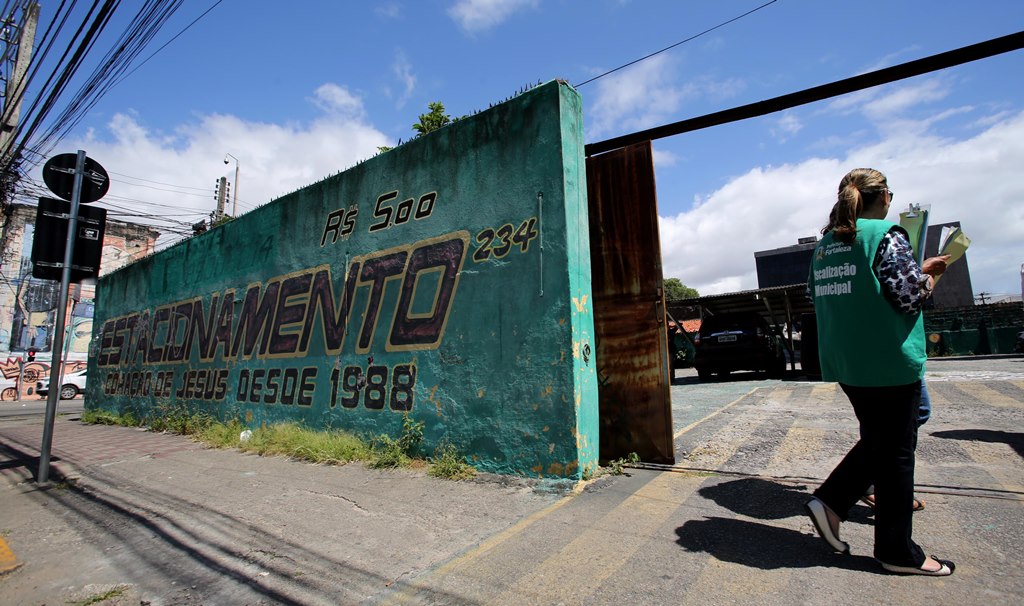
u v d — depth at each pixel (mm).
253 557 3074
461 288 5008
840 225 2432
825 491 2465
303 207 7254
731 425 5633
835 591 2135
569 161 4492
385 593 2492
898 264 2258
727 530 2846
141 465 6090
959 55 3480
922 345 2293
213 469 5570
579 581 2418
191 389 9023
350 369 6047
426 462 4977
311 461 5531
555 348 4230
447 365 5004
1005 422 4969
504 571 2596
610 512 3307
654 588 2289
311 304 6828
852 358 2344
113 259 30250
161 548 3334
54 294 27375
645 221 4574
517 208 4664
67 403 20578
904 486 2227
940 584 2123
